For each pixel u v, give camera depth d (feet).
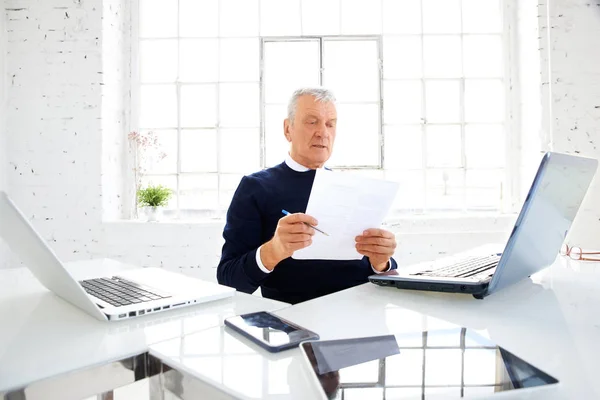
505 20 8.51
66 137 7.70
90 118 7.73
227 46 8.71
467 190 8.70
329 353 1.49
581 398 1.18
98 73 7.73
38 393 1.36
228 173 8.76
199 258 7.84
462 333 1.69
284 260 4.05
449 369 1.34
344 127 8.69
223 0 8.65
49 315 2.14
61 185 7.71
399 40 8.68
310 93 4.57
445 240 7.84
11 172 7.68
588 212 7.51
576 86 7.54
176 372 1.48
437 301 2.39
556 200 2.25
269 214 4.31
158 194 8.04
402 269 3.03
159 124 8.75
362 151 8.71
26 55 7.67
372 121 8.69
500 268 2.20
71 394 1.44
